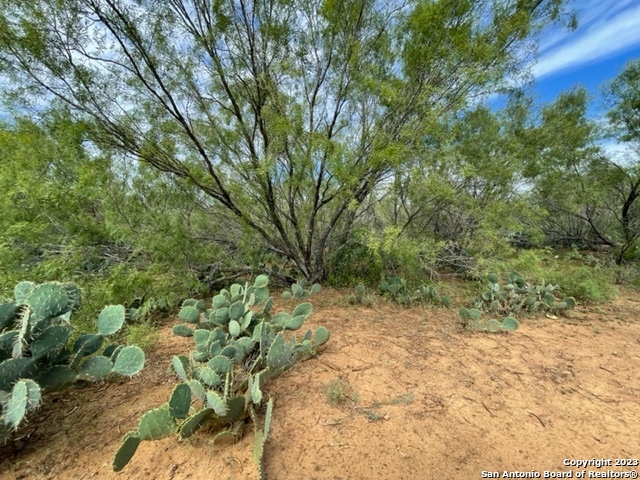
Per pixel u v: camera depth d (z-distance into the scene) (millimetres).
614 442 1517
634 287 4594
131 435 1240
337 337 2766
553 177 5648
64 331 1674
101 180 3135
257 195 3871
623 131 5832
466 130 4543
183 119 3432
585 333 2885
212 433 1564
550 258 5270
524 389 1975
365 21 3564
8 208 2857
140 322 3035
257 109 3561
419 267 3986
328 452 1456
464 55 3236
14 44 2768
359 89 3553
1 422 1311
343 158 3324
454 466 1382
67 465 1408
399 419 1684
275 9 3408
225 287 4422
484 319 3270
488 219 3986
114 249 3588
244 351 2041
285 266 4973
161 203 3871
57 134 3086
